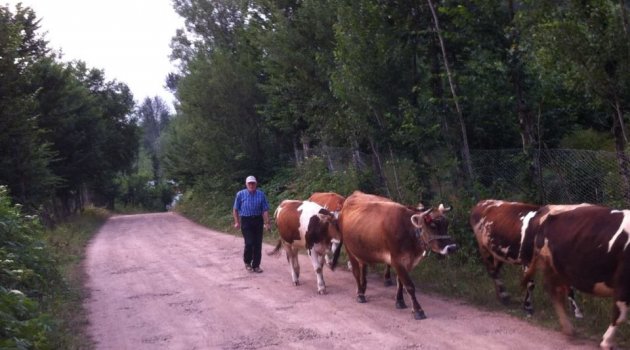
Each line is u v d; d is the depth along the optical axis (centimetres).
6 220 1106
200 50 3284
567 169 1109
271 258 1475
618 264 609
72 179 3703
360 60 1284
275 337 787
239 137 2908
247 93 2842
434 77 1277
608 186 1019
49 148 3105
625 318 618
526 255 802
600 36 875
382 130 1317
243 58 2917
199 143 3011
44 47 2762
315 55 1705
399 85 1295
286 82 1964
